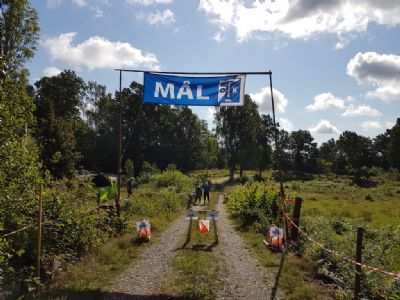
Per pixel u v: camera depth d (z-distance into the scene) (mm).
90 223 9102
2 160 6590
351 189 59812
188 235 12844
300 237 11320
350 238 9797
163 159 86375
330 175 105312
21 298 6402
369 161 135125
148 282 8016
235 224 17328
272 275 8688
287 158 127062
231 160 76812
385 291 6645
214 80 10148
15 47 17406
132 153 80812
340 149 139000
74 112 72750
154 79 10297
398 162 115875
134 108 84750
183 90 10203
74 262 8750
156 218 17172
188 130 96812
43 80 70125
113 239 11656
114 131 83562
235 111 76375
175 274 8641
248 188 19484
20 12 17422
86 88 80188
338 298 7008
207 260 9953
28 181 7133
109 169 78812
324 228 11648
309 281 8211
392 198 43000
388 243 8742
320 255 9398
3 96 6598
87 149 74062
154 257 10203
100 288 7461
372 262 7871
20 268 7195
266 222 14906
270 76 10305
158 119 89562
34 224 7680
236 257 10484
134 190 33375
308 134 128875
